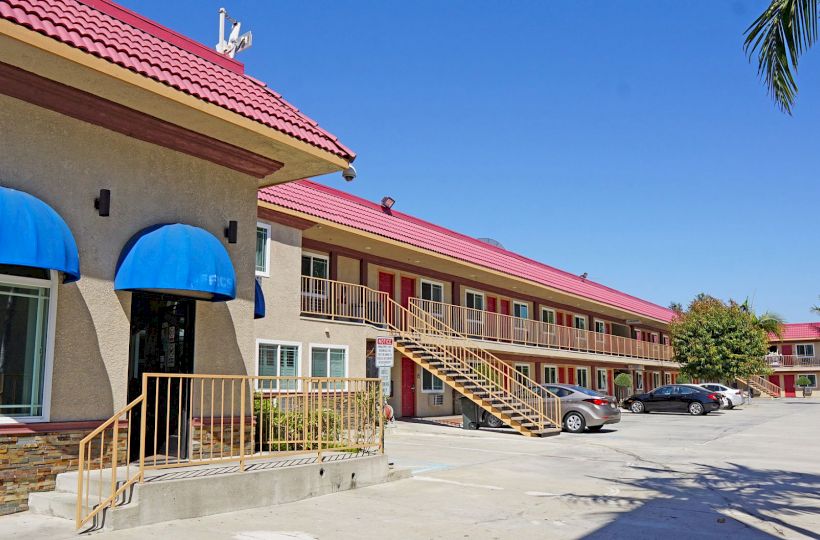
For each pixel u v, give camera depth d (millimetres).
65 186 9164
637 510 9969
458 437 20344
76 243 9180
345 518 8914
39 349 8836
